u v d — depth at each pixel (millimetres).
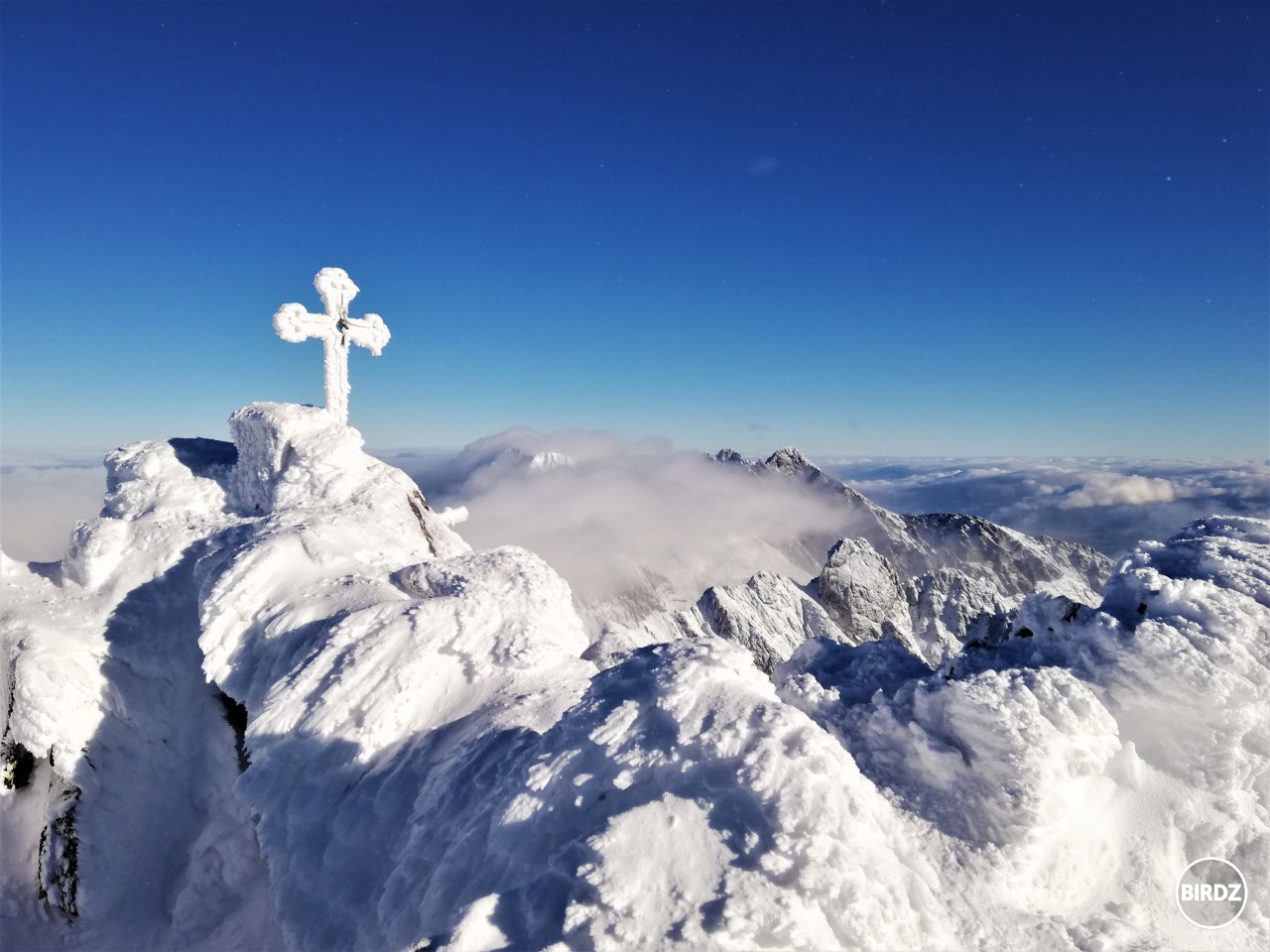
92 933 15062
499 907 7730
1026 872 8242
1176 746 9273
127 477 24609
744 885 7113
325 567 17688
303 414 23656
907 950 7023
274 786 12938
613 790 8492
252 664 15844
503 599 15656
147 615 19203
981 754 9086
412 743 12789
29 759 17172
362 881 11188
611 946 6984
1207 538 11453
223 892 14977
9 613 18688
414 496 23812
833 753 8062
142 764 17219
